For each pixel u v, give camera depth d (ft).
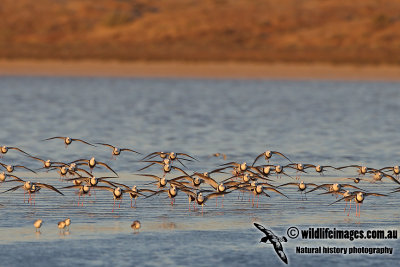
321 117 230.48
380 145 169.37
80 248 84.43
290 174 131.75
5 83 342.64
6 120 209.56
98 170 134.31
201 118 224.53
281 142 172.65
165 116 229.04
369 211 103.91
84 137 178.40
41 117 219.61
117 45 534.78
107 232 90.94
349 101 283.59
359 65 428.56
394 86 353.92
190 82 368.07
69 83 352.69
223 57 451.94
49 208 102.63
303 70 417.90
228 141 173.47
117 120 216.13
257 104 271.69
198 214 100.78
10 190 112.37
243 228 93.81
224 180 114.93
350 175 131.23
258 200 109.09
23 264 79.05
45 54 453.58
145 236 89.51
